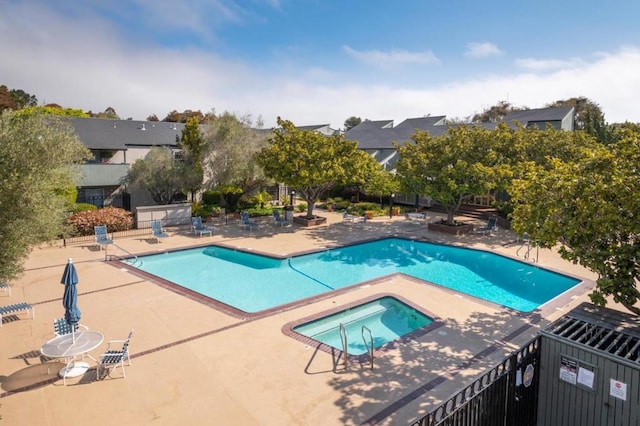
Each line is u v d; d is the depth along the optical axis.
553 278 16.61
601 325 7.34
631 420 6.05
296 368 8.67
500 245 21.39
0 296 13.12
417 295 13.69
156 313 11.86
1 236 8.84
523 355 7.03
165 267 18.14
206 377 8.27
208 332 10.54
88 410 7.11
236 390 7.80
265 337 10.25
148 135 33.94
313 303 12.83
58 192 20.83
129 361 8.87
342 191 38.97
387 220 29.59
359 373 8.48
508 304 14.03
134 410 7.13
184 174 27.59
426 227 26.59
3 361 8.88
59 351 7.93
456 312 12.14
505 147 24.25
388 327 11.91
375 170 31.70
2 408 7.14
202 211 27.75
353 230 25.55
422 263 19.20
